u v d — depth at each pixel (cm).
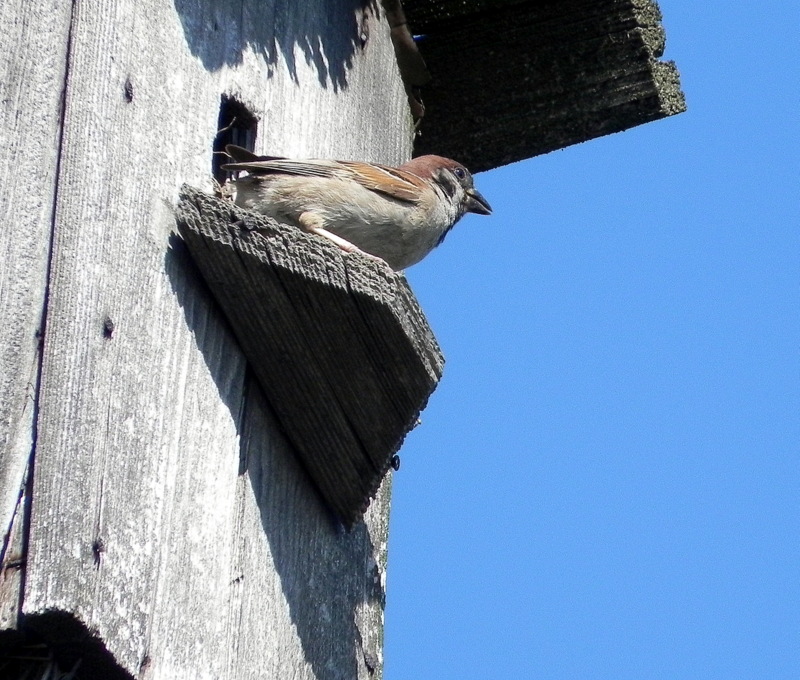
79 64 824
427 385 938
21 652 728
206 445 857
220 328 898
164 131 885
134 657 742
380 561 1070
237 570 861
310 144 1056
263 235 873
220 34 969
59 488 725
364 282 880
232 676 830
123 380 792
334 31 1130
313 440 959
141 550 770
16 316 745
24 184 772
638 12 1327
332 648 959
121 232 823
